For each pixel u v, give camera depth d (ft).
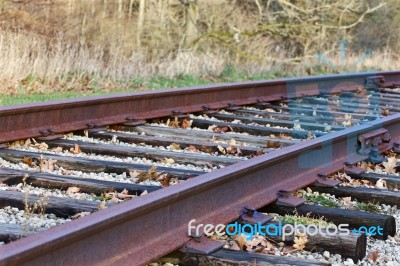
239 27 95.55
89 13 82.33
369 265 14.67
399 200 19.43
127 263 12.74
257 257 13.70
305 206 17.79
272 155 18.74
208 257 13.69
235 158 23.77
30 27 75.97
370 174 22.44
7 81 44.11
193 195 15.10
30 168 20.65
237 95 36.73
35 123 24.64
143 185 18.81
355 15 104.17
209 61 60.64
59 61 49.26
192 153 23.75
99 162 21.09
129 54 82.28
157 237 13.84
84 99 26.89
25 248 10.61
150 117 30.07
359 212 17.12
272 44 96.12
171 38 87.04
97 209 16.11
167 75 55.26
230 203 16.52
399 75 53.67
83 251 12.00
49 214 16.07
